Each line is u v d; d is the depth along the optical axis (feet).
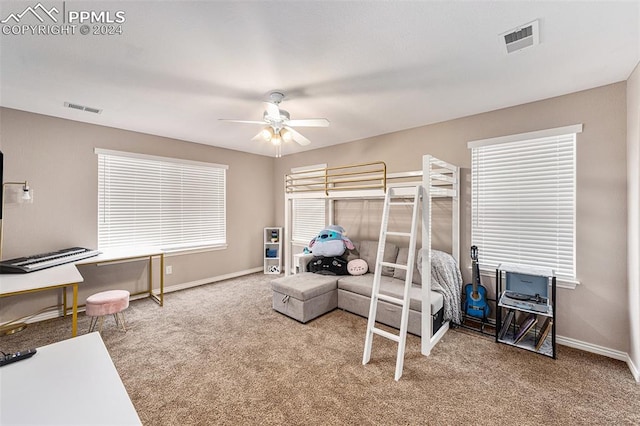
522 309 8.54
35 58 6.86
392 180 13.35
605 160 8.30
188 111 10.59
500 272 9.55
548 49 6.54
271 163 19.54
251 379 7.14
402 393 6.63
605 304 8.30
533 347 8.67
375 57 6.89
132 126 12.46
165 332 9.76
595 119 8.45
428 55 6.81
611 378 7.16
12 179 10.21
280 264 18.67
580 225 8.70
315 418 5.85
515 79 8.01
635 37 6.04
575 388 6.79
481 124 10.68
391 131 13.34
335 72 7.63
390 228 13.65
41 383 3.07
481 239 10.73
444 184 11.60
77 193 11.62
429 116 11.11
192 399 6.40
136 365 7.74
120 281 12.82
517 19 5.51
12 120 10.18
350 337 9.41
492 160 10.50
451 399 6.42
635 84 7.27
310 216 17.76
